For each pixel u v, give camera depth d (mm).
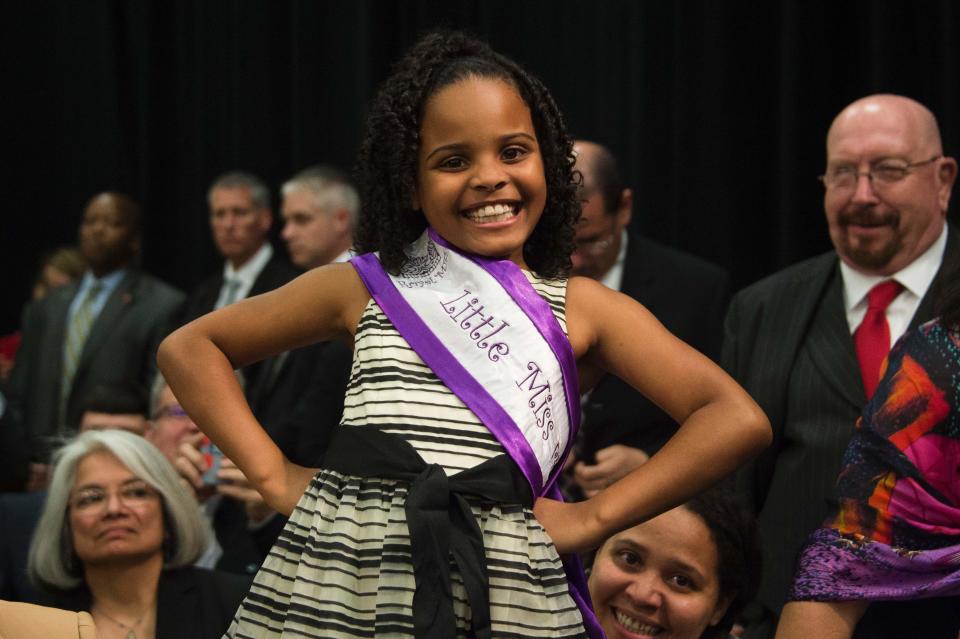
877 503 2760
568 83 6820
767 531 3785
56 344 7332
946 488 2721
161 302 7227
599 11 6746
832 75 6129
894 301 3898
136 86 8266
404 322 2342
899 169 3869
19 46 8484
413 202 2416
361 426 2287
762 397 3932
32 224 8531
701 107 6426
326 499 2283
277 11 7820
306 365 5422
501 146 2350
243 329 2477
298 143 7664
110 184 8328
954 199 5543
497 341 2314
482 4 6992
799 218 6129
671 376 2357
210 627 3916
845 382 3811
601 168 4906
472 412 2268
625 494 2287
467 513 2201
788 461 3834
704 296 5078
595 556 3424
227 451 2434
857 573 2754
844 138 3947
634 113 6566
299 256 6492
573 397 2340
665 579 3189
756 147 6406
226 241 6934
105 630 3898
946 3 5703
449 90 2357
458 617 2197
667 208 6551
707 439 2283
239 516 5145
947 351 2762
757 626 3742
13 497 4523
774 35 6355
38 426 7258
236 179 6961
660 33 6531
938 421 2732
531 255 2498
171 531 4008
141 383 7086
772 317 4039
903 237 3883
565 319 2391
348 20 7535
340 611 2207
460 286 2375
